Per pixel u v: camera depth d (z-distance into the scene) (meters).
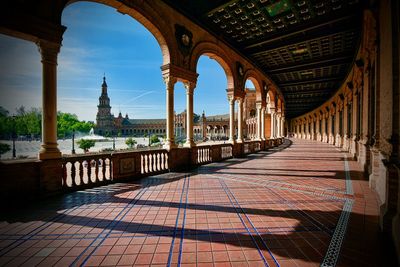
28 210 4.20
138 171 7.03
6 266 2.48
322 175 7.44
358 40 10.23
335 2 8.41
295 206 4.38
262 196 5.07
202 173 7.87
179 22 8.56
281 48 12.33
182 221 3.67
